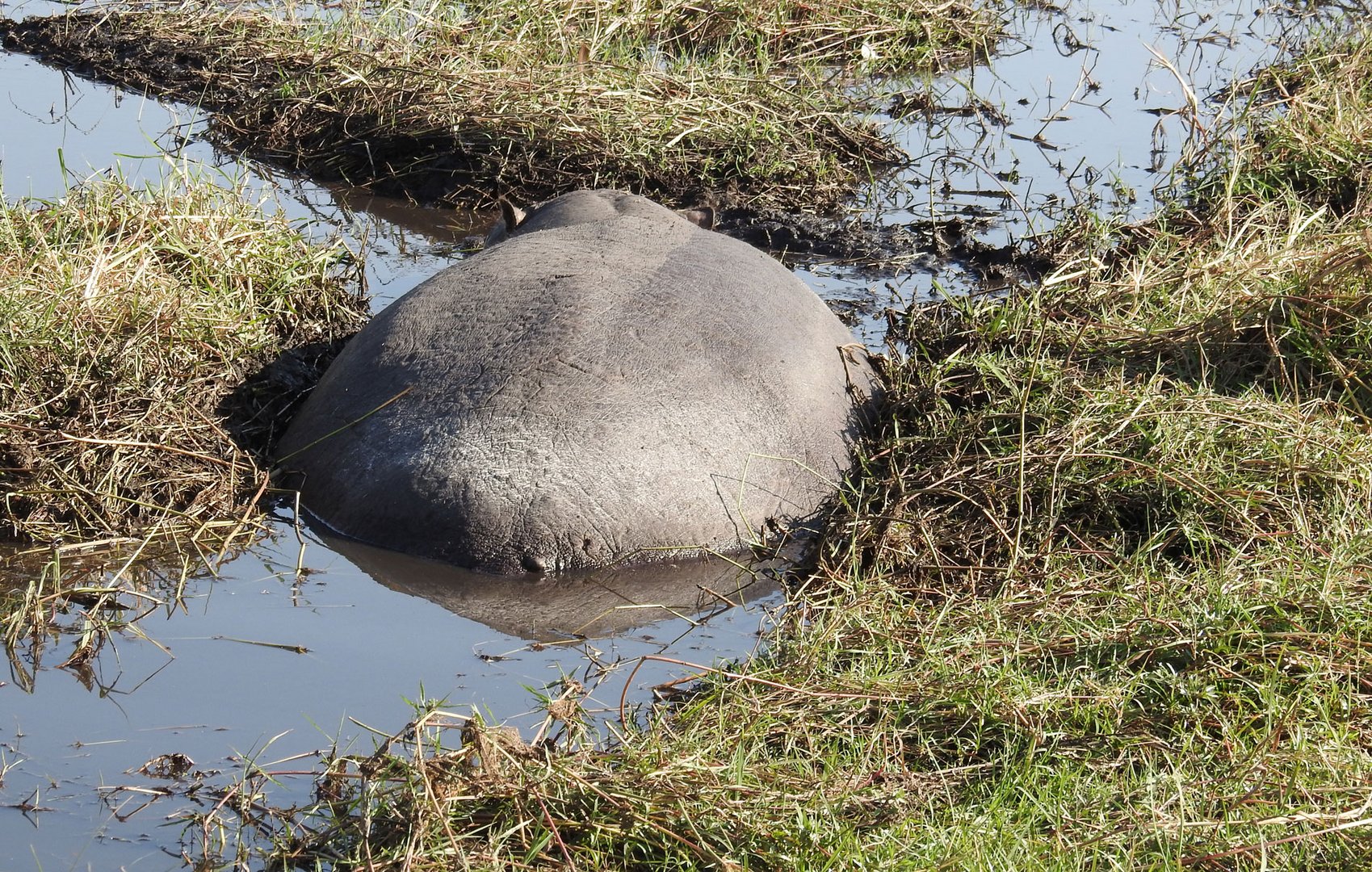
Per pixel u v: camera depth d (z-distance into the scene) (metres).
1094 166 27.41
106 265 17.12
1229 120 28.19
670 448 14.44
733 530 14.69
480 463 14.05
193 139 26.72
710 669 11.87
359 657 12.51
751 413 15.09
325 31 30.73
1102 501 14.72
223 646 12.62
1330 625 11.98
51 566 13.84
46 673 12.16
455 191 25.16
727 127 26.61
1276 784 10.09
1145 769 10.48
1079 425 15.63
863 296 21.91
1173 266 20.27
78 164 24.47
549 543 13.93
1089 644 12.05
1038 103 31.17
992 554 14.36
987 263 23.22
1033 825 9.94
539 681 12.21
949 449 16.05
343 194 25.41
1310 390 16.70
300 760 10.95
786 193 25.73
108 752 11.08
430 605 13.49
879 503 15.24
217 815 10.30
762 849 9.62
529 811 9.79
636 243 16.86
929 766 10.88
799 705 11.47
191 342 16.62
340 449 14.89
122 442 14.80
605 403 14.37
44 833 10.11
